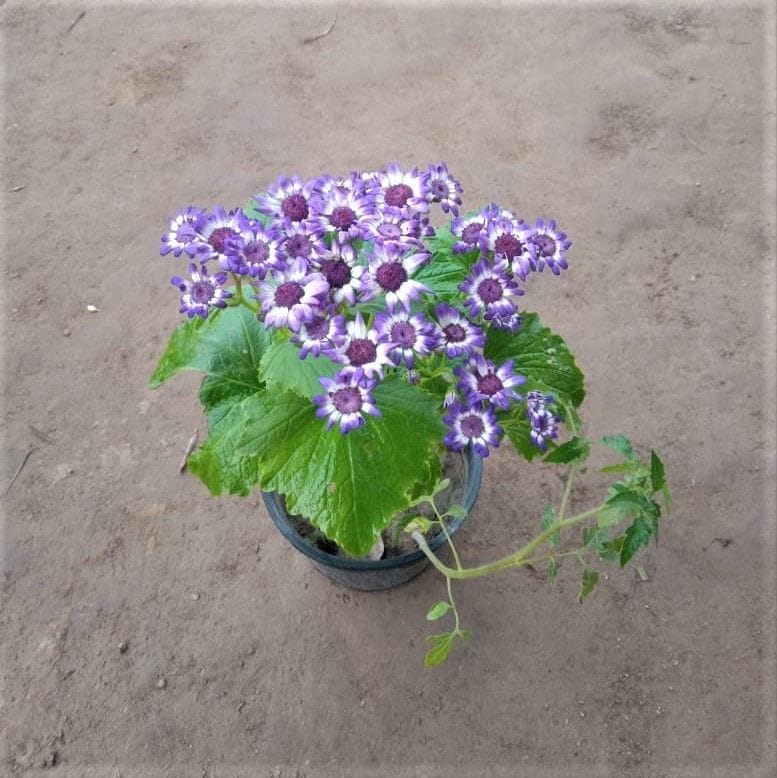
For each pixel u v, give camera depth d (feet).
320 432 2.14
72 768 2.78
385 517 2.10
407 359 1.91
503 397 2.02
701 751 2.81
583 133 4.48
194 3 5.20
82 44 4.97
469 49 4.95
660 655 2.97
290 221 2.02
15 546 3.17
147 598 3.08
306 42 4.99
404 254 2.01
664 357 3.63
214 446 2.35
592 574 2.28
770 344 3.67
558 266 2.10
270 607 3.06
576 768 2.78
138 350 3.66
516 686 2.91
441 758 2.80
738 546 3.17
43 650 2.97
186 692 2.91
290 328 1.87
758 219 4.10
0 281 3.88
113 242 4.03
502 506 3.24
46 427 3.46
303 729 2.84
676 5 5.17
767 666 2.96
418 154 4.38
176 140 4.47
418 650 2.97
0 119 4.58
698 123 4.53
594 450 3.39
